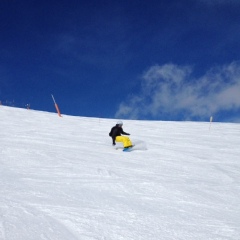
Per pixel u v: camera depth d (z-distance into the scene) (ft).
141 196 17.54
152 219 13.84
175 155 32.65
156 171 24.72
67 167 23.76
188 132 54.85
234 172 26.20
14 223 11.87
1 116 61.41
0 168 21.98
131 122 69.26
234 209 16.28
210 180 22.90
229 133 55.67
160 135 49.37
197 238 12.14
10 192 15.94
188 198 17.69
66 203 15.01
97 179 20.70
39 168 22.91
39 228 11.72
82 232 11.86
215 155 34.24
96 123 62.59
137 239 11.69
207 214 15.14
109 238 11.57
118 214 14.11
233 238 12.31
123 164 26.58
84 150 32.45
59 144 35.01
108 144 37.73
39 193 16.29
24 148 30.30
